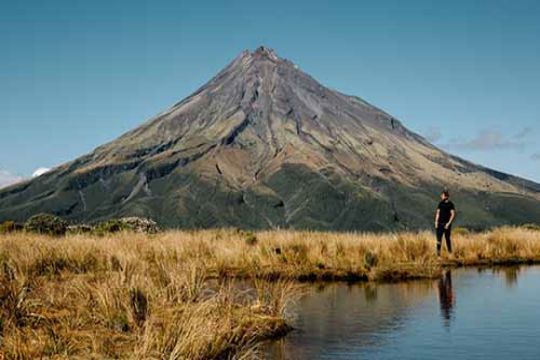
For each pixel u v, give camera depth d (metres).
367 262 18.41
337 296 13.92
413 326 10.53
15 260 15.72
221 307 10.91
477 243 23.27
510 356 8.52
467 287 15.39
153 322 9.37
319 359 8.44
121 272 12.56
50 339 8.70
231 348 9.04
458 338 9.64
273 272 17.28
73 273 15.72
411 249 20.92
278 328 10.26
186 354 8.21
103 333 9.24
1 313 9.62
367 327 10.52
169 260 17.78
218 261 18.27
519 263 21.78
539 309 12.13
